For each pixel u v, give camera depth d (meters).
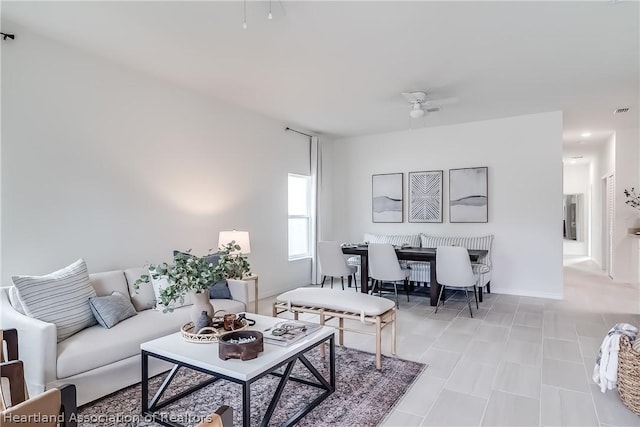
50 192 2.99
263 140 5.28
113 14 2.62
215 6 2.52
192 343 2.24
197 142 4.26
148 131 3.74
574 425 2.13
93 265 3.27
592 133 6.64
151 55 3.30
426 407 2.32
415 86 4.12
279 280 5.57
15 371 1.43
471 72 3.72
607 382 2.36
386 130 6.34
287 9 2.55
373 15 2.64
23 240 2.83
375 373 2.81
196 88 4.14
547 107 4.98
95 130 3.29
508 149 5.51
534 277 5.35
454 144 5.93
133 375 2.57
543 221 5.28
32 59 2.89
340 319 3.42
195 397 2.46
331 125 5.92
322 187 6.73
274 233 5.46
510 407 2.32
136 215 3.62
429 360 3.06
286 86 4.10
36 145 2.91
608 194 7.23
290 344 2.21
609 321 4.13
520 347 3.35
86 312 2.62
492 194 5.63
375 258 4.94
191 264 2.36
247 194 4.97
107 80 3.39
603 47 3.16
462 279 4.42
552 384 2.63
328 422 2.16
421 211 6.22
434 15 2.64
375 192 6.66
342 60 3.42
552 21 2.72
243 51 3.23
